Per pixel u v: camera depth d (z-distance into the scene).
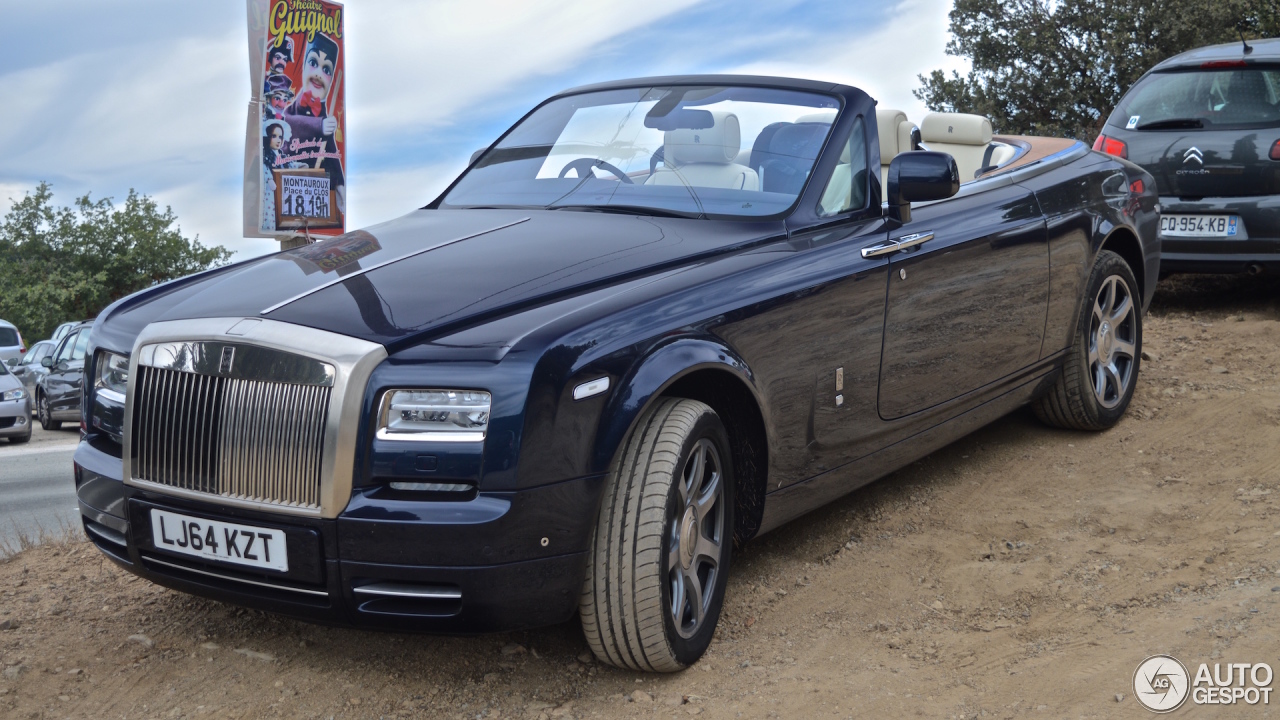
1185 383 5.16
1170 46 24.67
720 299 2.83
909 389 3.56
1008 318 4.03
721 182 3.46
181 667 2.94
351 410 2.39
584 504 2.49
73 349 16.83
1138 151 6.65
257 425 2.49
